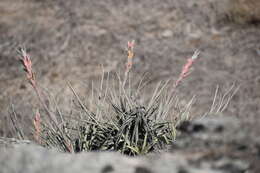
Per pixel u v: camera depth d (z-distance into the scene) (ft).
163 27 43.45
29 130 21.31
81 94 34.71
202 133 9.55
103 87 35.35
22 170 8.40
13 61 40.40
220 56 39.73
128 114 16.74
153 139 15.81
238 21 43.98
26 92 35.86
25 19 45.55
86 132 16.78
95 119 17.06
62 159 8.66
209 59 39.37
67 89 35.63
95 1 47.03
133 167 8.58
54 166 8.47
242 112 32.12
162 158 9.01
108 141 16.40
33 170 8.39
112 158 8.75
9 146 12.14
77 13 45.32
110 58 39.70
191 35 42.52
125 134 16.47
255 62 38.91
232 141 9.24
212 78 36.76
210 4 45.91
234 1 44.96
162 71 37.60
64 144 16.85
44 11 46.52
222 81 36.42
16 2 48.57
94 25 43.65
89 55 40.19
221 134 9.41
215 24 43.91
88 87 35.53
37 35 43.04
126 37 42.11
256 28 43.37
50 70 38.81
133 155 15.96
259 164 8.89
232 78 36.86
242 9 44.24
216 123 9.63
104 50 40.55
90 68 38.63
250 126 9.47
